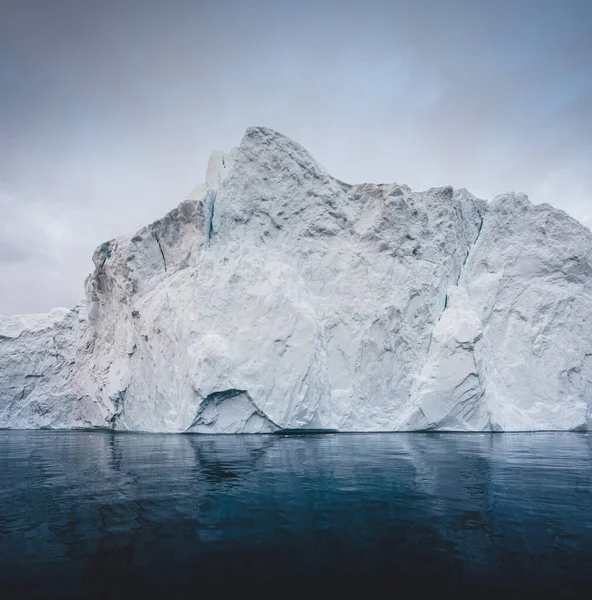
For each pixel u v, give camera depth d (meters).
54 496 12.03
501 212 45.09
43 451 22.95
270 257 38.22
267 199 39.81
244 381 33.12
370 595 6.70
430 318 38.84
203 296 35.34
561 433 35.91
